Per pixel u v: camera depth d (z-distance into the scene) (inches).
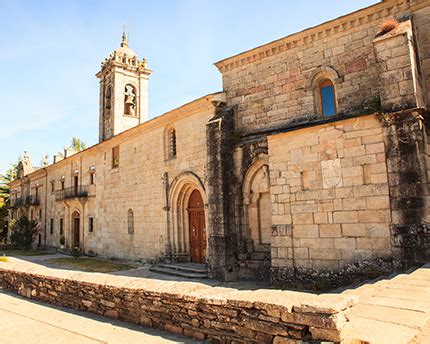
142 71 1198.3
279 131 596.1
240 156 628.7
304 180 476.7
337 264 437.4
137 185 866.8
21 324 278.2
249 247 607.2
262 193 607.2
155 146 819.4
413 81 406.6
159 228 782.5
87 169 1116.5
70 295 329.7
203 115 695.1
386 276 382.9
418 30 476.1
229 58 673.0
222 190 609.3
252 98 647.1
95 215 1042.7
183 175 724.7
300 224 473.7
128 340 226.7
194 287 244.8
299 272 468.4
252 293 209.0
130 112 1176.2
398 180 398.0
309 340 165.3
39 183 1536.7
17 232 1402.6
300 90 587.5
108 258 959.0
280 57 616.7
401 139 399.5
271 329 181.3
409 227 384.8
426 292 262.4
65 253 1202.6
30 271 398.3
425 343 167.5
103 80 1224.2
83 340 232.8
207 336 216.1
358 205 425.7
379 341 164.4
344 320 166.1
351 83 531.8
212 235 613.3
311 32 572.4
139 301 262.2
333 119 539.8
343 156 442.3
